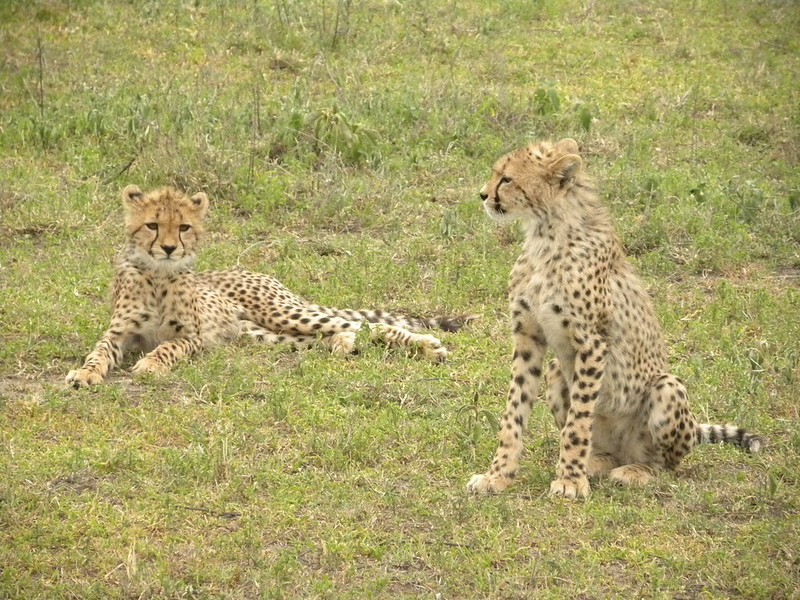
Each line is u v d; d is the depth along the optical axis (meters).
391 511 8.94
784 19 24.28
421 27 22.58
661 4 24.91
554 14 24.12
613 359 9.70
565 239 9.53
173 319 12.15
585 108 18.47
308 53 21.50
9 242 14.51
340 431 10.13
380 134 18.06
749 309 13.26
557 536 8.59
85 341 12.06
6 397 10.61
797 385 11.41
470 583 7.98
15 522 8.45
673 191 16.50
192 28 22.14
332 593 7.70
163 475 9.21
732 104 20.00
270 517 8.69
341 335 12.27
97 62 20.34
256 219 15.55
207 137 17.09
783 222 15.58
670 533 8.73
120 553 8.12
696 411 10.98
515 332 9.70
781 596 7.95
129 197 12.11
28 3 22.56
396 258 14.67
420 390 11.09
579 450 9.37
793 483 9.67
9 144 17.23
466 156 17.69
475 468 9.77
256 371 11.52
